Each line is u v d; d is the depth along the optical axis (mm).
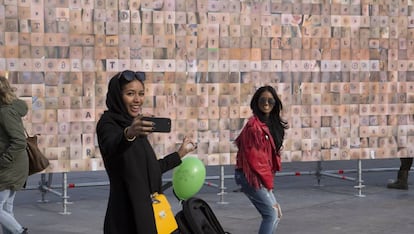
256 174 7301
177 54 10297
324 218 9984
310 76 11078
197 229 5516
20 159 7598
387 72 11516
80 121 9805
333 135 11266
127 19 10008
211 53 10477
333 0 11148
